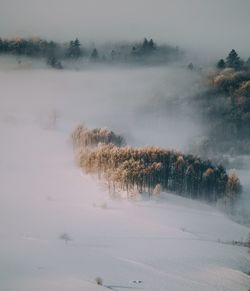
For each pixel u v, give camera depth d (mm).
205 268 160125
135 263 158000
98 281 137875
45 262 150625
